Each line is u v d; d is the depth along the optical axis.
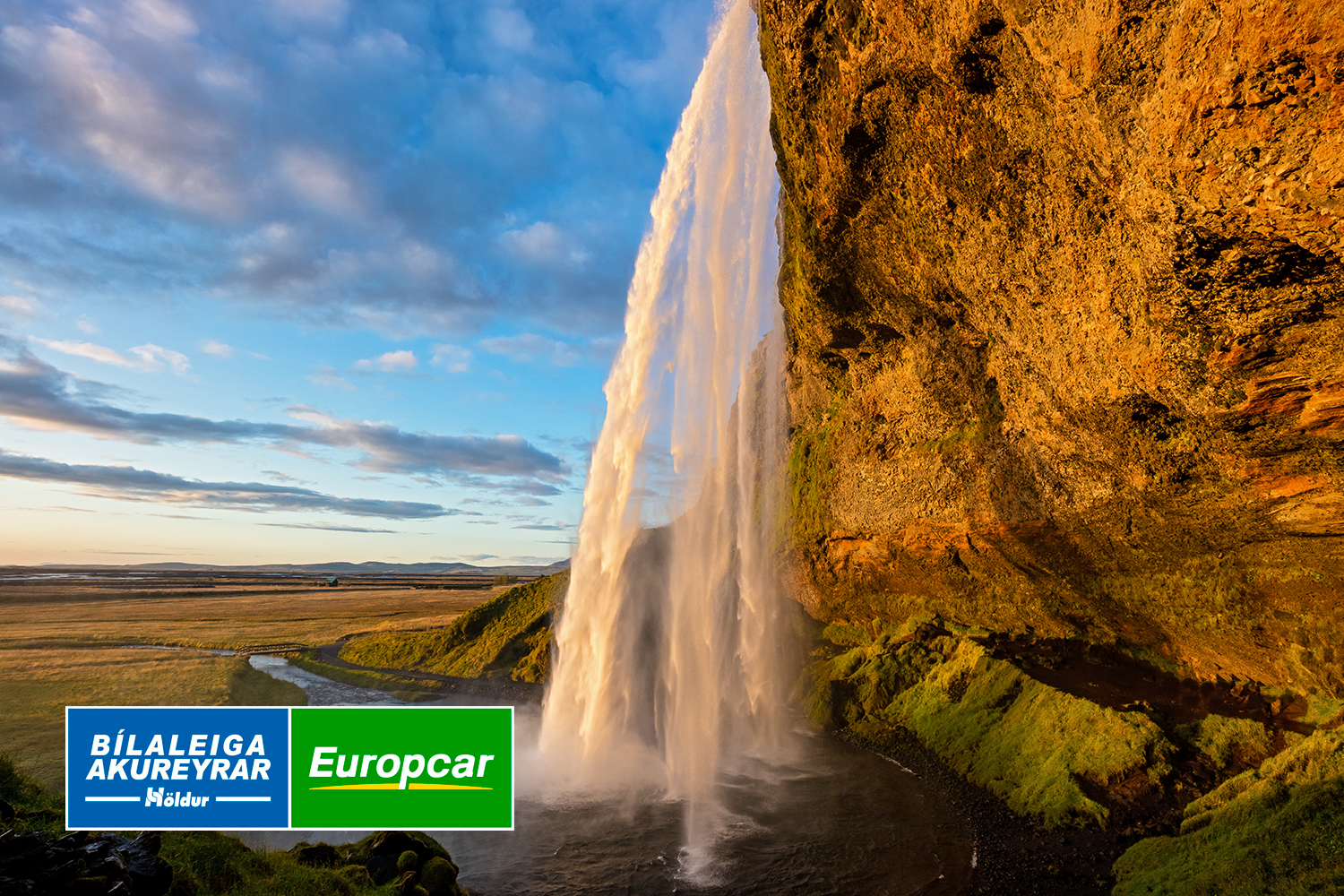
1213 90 7.08
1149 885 10.57
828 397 29.28
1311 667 13.87
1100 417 14.06
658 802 16.78
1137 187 9.15
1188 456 12.88
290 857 10.34
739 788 17.59
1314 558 12.62
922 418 22.44
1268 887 8.78
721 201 27.28
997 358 17.64
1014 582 21.67
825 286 21.75
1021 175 12.30
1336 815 9.12
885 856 13.16
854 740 21.75
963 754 18.22
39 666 36.75
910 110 13.64
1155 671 18.48
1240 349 9.63
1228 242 8.27
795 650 30.88
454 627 41.78
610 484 31.62
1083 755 15.06
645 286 28.78
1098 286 11.81
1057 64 9.51
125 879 6.19
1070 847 12.80
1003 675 19.81
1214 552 14.56
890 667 24.19
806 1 14.55
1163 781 13.69
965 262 15.57
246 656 44.19
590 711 26.28
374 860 10.85
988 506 19.73
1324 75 6.18
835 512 28.75
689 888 12.14
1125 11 7.96
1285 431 10.56
